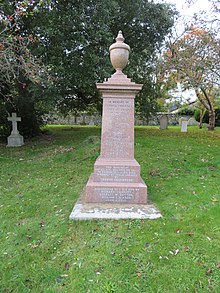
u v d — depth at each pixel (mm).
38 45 8352
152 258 2287
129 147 3746
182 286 1956
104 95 3699
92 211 3223
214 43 7211
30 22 8828
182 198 3738
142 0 11453
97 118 24078
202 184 4438
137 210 3270
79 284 2006
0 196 4246
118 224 2910
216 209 3281
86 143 8461
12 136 10453
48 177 5340
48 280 2070
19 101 11398
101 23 8750
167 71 9523
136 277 2062
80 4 8516
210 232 2697
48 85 8070
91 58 8805
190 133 12336
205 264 2189
